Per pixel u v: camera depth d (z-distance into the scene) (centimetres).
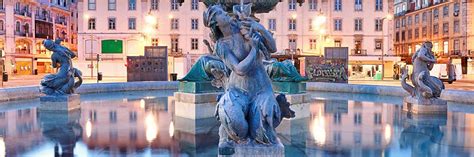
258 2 948
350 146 631
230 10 956
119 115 994
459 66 6128
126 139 679
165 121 897
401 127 810
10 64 6234
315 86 1959
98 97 1584
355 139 685
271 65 986
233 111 431
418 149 611
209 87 976
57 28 7581
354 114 1022
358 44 5838
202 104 951
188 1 5819
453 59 6450
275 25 5759
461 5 6494
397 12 8606
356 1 5797
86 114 1012
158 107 1185
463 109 1136
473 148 618
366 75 5572
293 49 5691
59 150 598
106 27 5875
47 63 7119
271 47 462
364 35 5812
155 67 2858
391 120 908
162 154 575
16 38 6412
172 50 5791
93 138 686
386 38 5812
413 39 7900
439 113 989
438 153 587
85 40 5881
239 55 450
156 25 5850
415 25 7819
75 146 624
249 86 452
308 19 5772
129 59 2839
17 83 3659
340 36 5812
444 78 4091
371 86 1750
